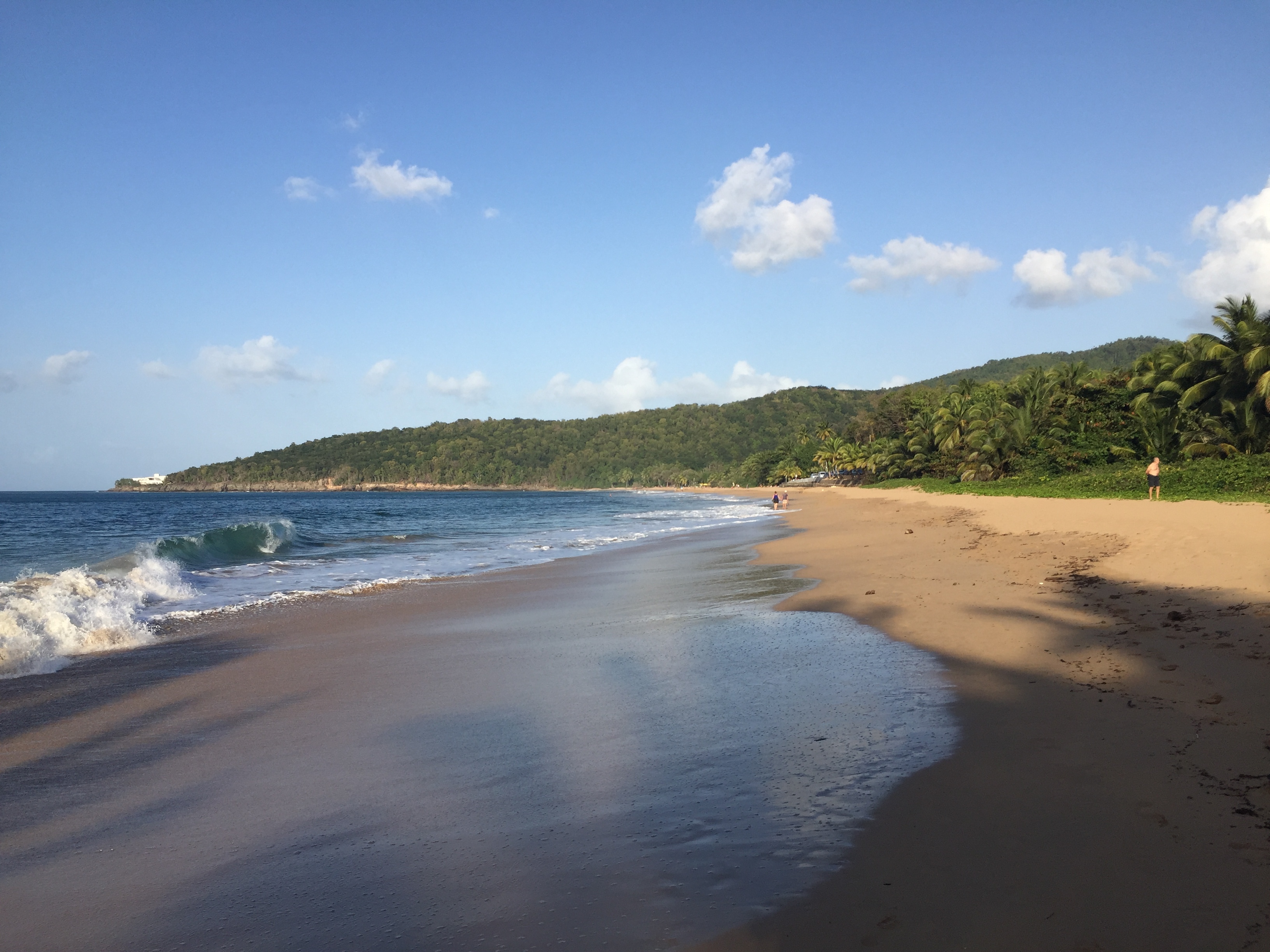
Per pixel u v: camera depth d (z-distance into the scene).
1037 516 24.47
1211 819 3.90
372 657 9.31
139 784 5.35
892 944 3.05
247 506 95.06
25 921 3.60
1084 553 14.30
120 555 20.72
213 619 12.16
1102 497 35.03
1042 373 70.00
